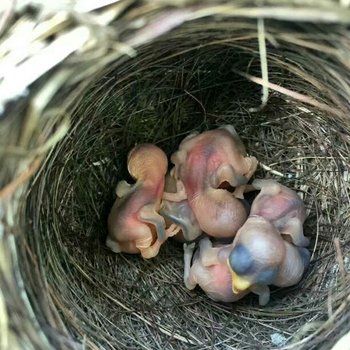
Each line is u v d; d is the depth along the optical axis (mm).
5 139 88
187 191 128
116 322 124
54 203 116
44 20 90
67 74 89
